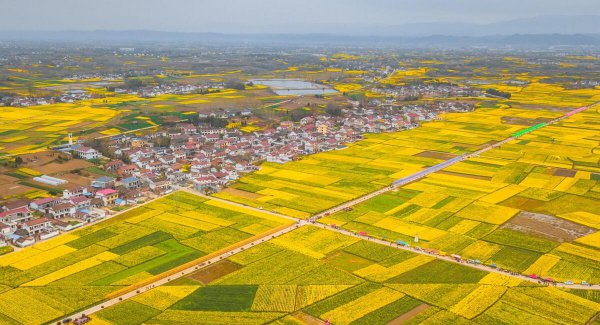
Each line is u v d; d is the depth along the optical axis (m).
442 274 137.88
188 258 145.88
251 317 116.69
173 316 116.81
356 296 126.19
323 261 145.00
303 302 123.25
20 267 139.88
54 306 120.50
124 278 134.12
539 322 115.44
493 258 148.50
